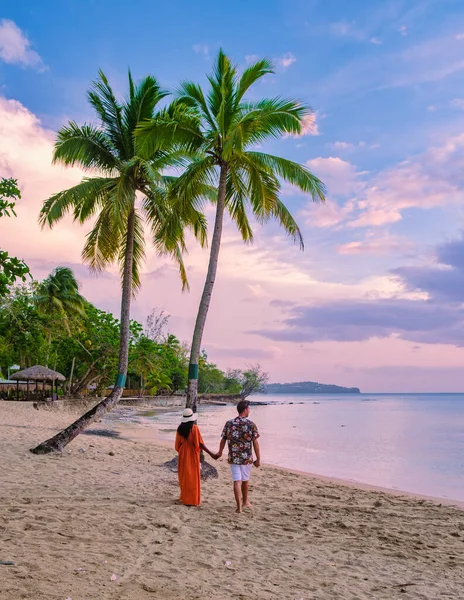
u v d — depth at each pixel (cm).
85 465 1255
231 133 1345
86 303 5019
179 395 8081
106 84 1691
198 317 1396
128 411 5156
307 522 845
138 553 609
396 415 6481
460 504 1200
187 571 564
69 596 454
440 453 2331
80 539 642
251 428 895
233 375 11425
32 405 3356
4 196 820
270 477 1391
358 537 771
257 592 517
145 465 1343
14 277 802
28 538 624
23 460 1245
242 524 797
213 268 1425
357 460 2075
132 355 4894
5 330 3325
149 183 1697
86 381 5078
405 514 988
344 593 533
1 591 447
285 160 1466
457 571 630
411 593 543
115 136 1748
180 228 1614
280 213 1570
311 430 3712
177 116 1420
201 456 1278
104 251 1822
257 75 1407
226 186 1638
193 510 866
